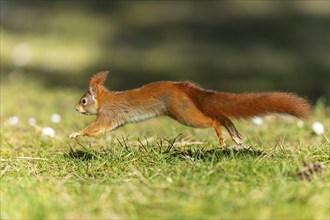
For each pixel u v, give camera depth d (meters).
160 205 9.98
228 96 12.66
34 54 44.19
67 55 44.12
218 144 15.30
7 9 54.34
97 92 13.88
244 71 38.69
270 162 12.48
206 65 40.31
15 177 12.52
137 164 13.16
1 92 29.98
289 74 37.53
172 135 17.05
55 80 36.50
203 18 49.16
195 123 12.95
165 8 51.69
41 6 54.72
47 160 14.20
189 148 14.73
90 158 14.26
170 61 41.59
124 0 53.88
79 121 20.55
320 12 49.12
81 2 54.66
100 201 10.28
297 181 11.16
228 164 12.15
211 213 9.56
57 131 18.52
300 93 32.94
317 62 39.97
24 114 22.86
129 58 42.91
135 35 47.62
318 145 14.72
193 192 10.55
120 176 12.30
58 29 50.06
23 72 38.88
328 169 12.02
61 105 26.44
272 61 40.47
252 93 12.58
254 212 9.52
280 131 18.52
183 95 13.02
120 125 13.92
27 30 50.28
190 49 44.00
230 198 10.22
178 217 9.48
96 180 12.03
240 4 50.91
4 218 9.77
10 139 17.33
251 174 11.68
